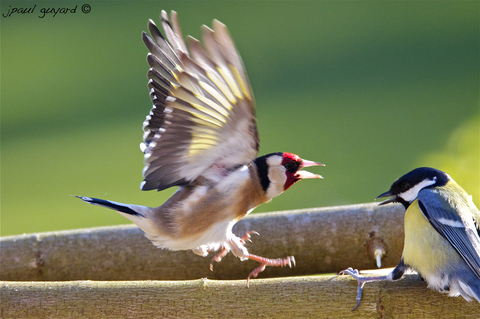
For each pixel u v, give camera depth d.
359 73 19.48
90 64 20.80
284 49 20.94
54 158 16.55
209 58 5.02
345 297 5.68
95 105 18.52
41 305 5.87
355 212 7.80
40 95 19.22
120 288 5.88
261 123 17.33
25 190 15.34
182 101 5.35
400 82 18.52
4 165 16.34
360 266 7.79
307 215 7.86
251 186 6.15
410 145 15.32
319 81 18.84
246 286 5.78
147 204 14.16
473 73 18.61
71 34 23.08
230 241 6.21
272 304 5.71
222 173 6.04
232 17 23.36
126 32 22.75
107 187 15.10
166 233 6.12
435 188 6.11
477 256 5.58
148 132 6.08
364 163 14.91
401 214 7.68
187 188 6.11
